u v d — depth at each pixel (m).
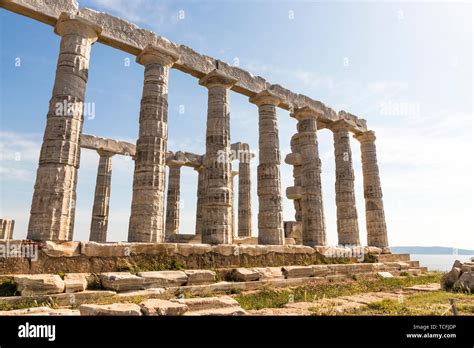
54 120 11.63
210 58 16.98
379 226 22.56
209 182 15.67
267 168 17.73
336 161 22.36
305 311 8.10
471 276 12.44
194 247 12.85
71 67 12.20
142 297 9.23
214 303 6.80
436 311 8.22
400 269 19.83
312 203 19.12
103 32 13.37
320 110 21.61
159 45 15.07
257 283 12.34
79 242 10.42
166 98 14.84
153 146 13.88
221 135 16.14
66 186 11.34
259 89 18.64
